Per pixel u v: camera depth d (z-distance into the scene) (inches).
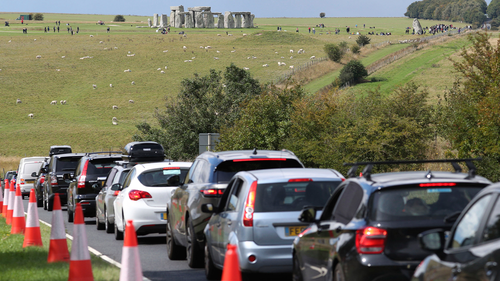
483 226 573.3
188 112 5359.3
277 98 3922.2
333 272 875.4
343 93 4244.6
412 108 3235.7
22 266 1384.1
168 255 1667.1
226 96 5482.3
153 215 1870.1
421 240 648.4
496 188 583.2
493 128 2161.7
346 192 932.0
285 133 3649.1
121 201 1963.6
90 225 2726.4
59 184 3415.4
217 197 1373.0
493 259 494.3
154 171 1935.3
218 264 1242.0
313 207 1065.5
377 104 3336.6
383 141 2861.7
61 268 1341.0
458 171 935.7
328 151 3070.9
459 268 537.6
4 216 2797.7
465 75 2664.9
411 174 903.7
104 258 1568.7
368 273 778.2
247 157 1409.9
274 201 1134.4
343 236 838.5
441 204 822.5
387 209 811.4
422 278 631.2
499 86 2294.5
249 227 1114.7
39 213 3344.0
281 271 1118.4
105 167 2839.6
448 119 3048.7
